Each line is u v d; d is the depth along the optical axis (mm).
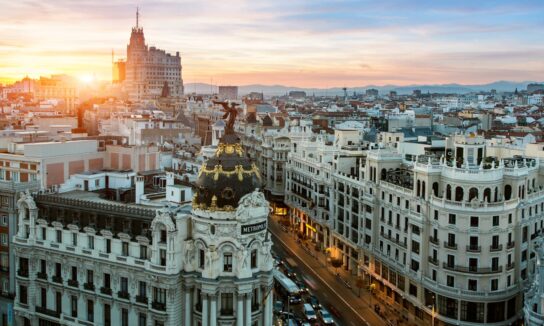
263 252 103562
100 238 108625
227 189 101562
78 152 145125
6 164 142375
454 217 126438
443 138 194500
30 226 115750
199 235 102312
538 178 143250
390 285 146625
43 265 116000
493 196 126250
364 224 160000
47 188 133875
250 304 101812
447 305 127750
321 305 142250
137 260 104312
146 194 125375
